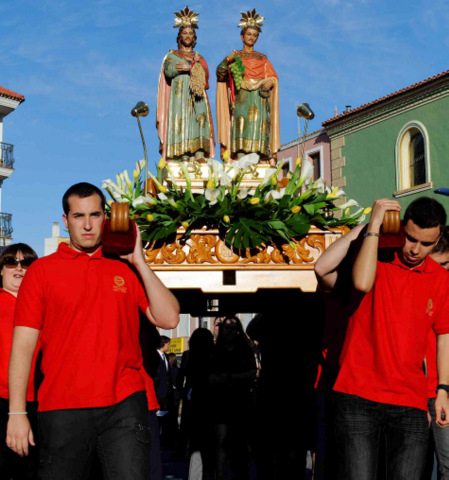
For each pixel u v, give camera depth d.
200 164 5.17
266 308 6.20
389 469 3.29
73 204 3.33
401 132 21.81
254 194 4.58
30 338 3.22
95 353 3.17
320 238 4.57
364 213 4.68
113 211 3.26
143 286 3.47
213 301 7.16
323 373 4.04
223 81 5.67
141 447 3.15
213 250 4.48
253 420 6.31
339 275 3.59
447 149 20.45
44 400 3.16
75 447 3.12
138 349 3.40
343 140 24.00
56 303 3.20
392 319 3.29
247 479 6.26
